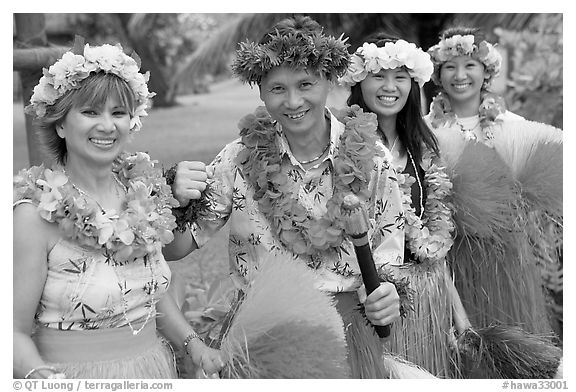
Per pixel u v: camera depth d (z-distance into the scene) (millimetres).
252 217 2639
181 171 2527
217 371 2445
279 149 2631
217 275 3768
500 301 3393
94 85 2211
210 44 6984
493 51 3875
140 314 2354
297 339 2412
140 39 8133
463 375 3221
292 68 2424
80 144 2246
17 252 2215
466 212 3289
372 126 2633
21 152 6941
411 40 6188
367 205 2637
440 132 3580
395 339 3006
